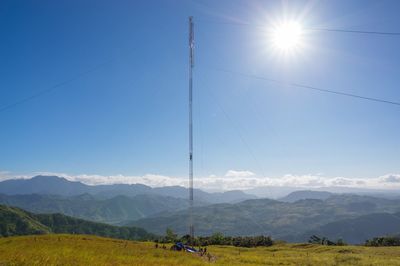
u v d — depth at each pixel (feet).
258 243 416.67
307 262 181.27
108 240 285.23
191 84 165.58
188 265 132.77
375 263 177.47
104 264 112.57
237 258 193.16
